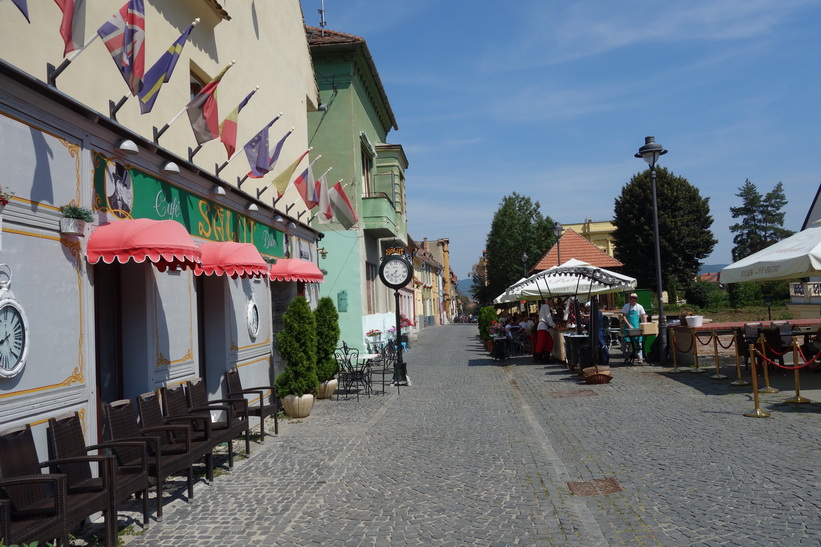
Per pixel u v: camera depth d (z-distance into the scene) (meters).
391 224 23.20
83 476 5.18
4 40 4.88
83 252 5.66
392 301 29.14
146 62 7.50
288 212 13.63
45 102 5.18
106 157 6.13
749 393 10.57
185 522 5.45
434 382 15.21
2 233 4.64
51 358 5.18
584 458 7.04
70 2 5.10
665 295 49.16
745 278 11.64
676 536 4.59
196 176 8.45
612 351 21.16
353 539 4.91
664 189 49.66
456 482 6.37
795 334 12.80
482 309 25.84
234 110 8.58
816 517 4.71
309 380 10.66
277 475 6.96
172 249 5.70
